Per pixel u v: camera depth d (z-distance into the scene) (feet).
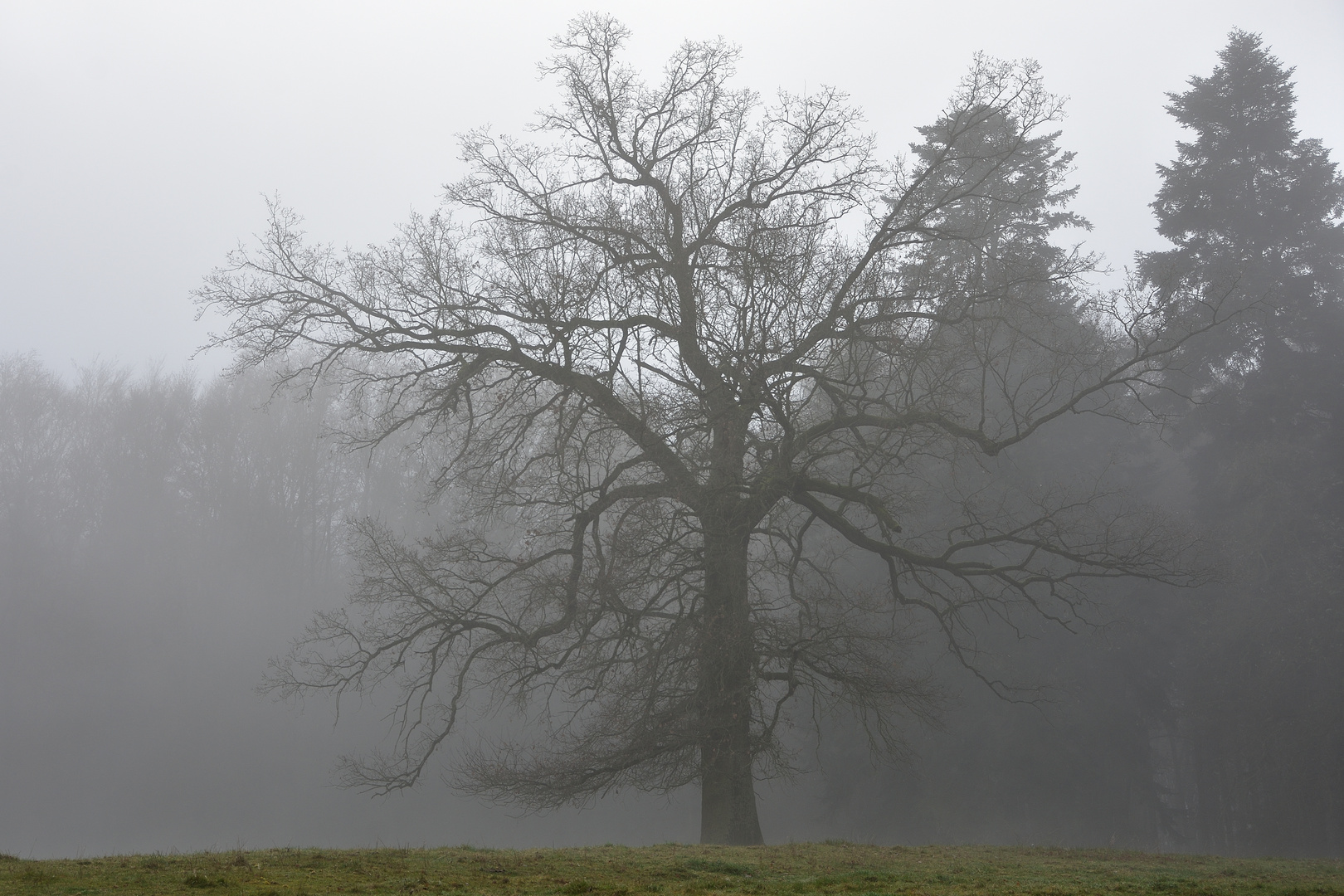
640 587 56.18
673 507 56.90
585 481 59.06
